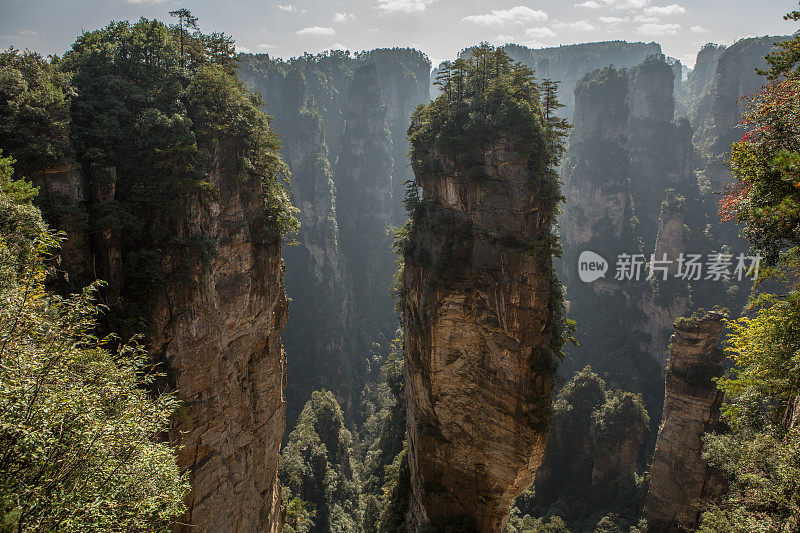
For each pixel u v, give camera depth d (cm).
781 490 1683
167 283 2608
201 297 2766
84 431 1184
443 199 4034
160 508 1384
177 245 2659
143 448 1327
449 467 3928
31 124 2320
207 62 3647
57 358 1248
